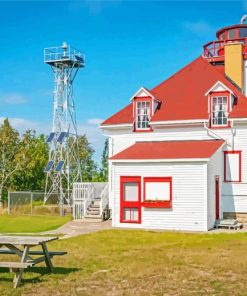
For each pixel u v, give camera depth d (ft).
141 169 91.50
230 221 90.89
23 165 197.57
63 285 42.47
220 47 128.47
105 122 110.11
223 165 98.48
